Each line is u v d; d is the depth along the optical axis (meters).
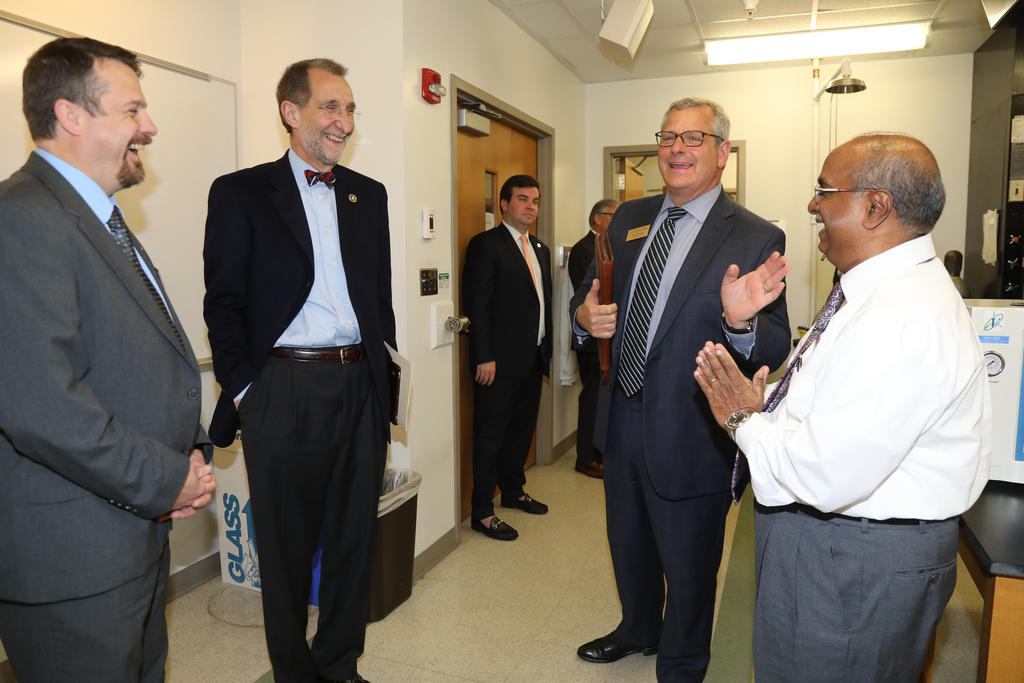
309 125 1.73
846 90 3.83
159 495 1.16
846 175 1.06
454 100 2.91
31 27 1.96
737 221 1.72
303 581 1.79
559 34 3.77
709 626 1.82
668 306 1.68
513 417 3.44
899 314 0.97
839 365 0.99
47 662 1.15
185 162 2.49
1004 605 1.13
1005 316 1.47
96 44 1.18
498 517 3.42
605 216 3.95
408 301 2.62
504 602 2.55
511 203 3.26
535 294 3.25
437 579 2.74
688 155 1.68
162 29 2.39
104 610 1.15
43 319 1.05
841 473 0.96
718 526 1.78
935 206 1.03
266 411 1.70
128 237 1.28
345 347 1.79
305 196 1.80
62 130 1.16
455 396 3.01
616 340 1.87
